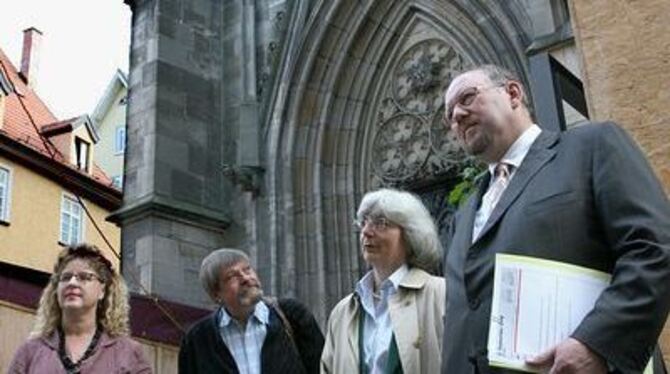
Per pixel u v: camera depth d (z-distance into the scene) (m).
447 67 13.02
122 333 4.57
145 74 14.29
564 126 4.91
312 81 13.84
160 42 14.37
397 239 4.25
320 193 13.40
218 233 13.79
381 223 4.27
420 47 13.46
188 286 13.02
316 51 13.74
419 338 4.00
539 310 2.50
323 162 13.61
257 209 13.61
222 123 14.72
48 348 4.36
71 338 4.42
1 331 8.15
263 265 13.23
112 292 4.62
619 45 3.96
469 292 2.87
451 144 12.72
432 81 13.09
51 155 27.06
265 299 5.14
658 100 3.78
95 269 4.53
